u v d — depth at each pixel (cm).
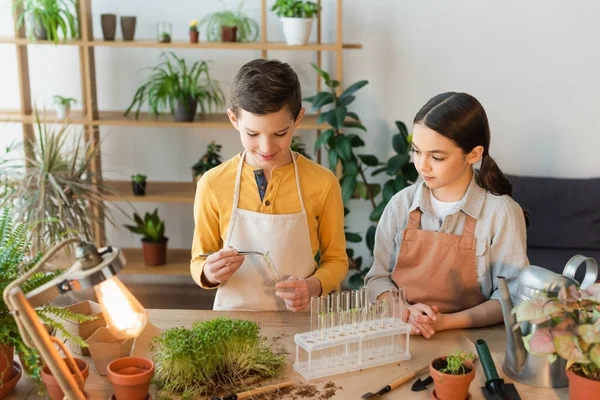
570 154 390
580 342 133
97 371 152
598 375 133
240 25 359
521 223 191
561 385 147
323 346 151
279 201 200
